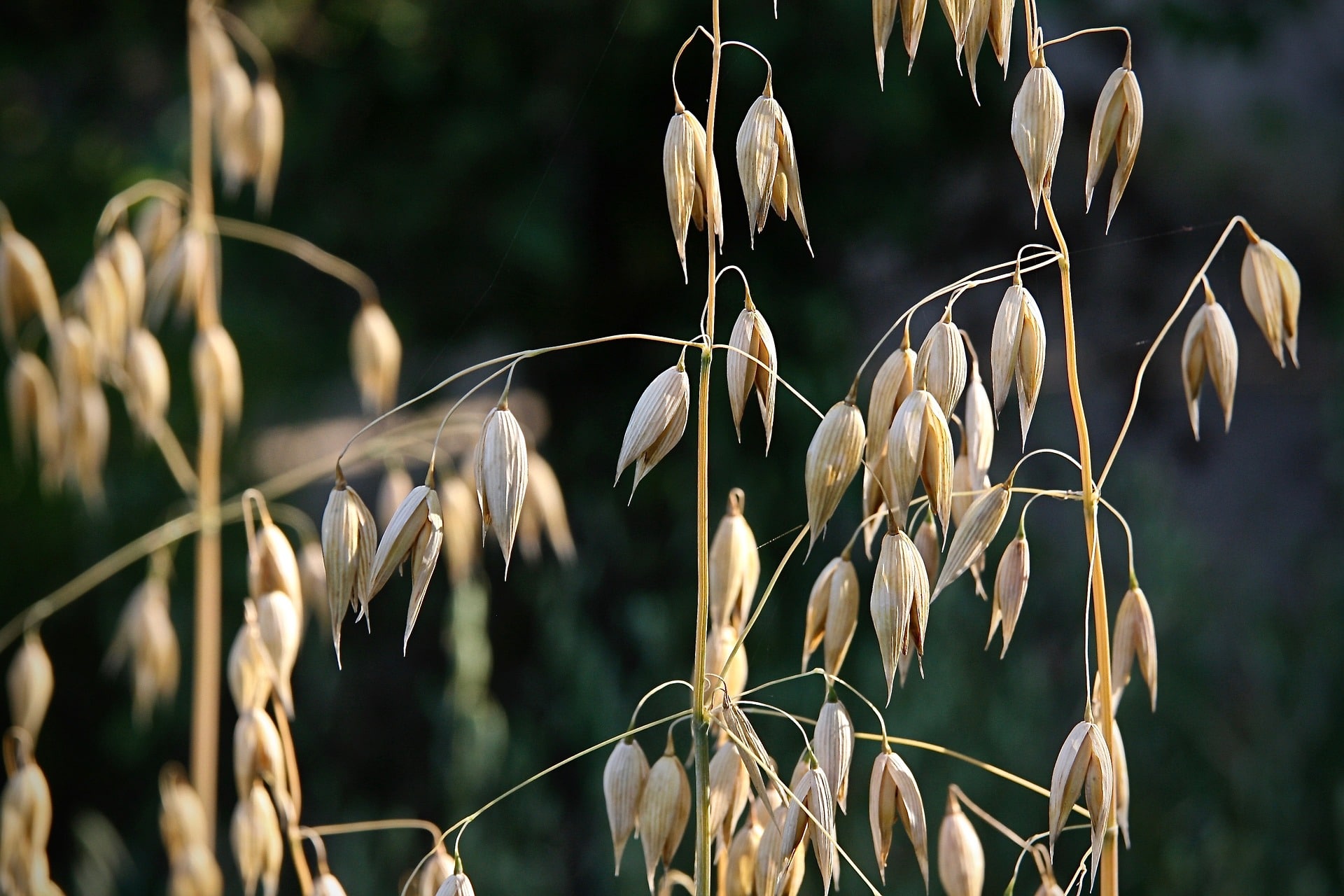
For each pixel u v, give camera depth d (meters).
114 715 2.01
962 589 1.54
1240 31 2.16
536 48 1.92
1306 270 2.72
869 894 1.30
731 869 0.78
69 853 1.97
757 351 0.75
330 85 2.01
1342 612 1.65
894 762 0.76
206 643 1.01
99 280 0.95
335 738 2.05
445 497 0.95
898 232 2.01
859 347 2.09
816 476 0.75
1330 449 2.28
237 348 2.12
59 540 2.02
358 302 2.16
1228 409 0.76
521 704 1.88
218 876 0.95
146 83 2.32
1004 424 2.07
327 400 2.52
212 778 1.01
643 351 2.00
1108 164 2.19
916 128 1.87
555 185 1.95
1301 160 2.72
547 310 2.05
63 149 2.24
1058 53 2.17
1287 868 1.37
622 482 2.00
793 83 1.82
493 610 2.00
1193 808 1.44
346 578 0.75
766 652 0.91
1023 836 1.36
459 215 1.99
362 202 2.04
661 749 1.64
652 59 1.81
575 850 1.64
